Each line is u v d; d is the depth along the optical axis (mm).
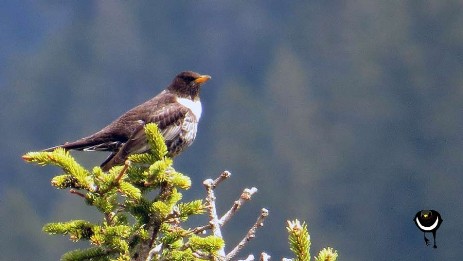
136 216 6656
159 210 6543
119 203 6715
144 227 6652
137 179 6797
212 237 6617
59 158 6590
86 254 6629
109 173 6719
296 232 5984
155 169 6707
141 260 6594
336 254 6070
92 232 6602
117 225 6727
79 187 6605
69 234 6609
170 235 6695
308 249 5992
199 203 6695
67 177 6602
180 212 6668
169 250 6824
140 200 6625
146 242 6605
